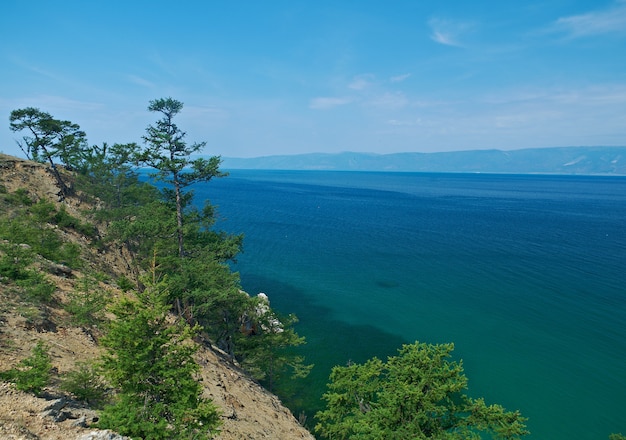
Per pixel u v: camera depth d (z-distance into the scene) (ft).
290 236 368.07
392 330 175.42
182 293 97.86
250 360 122.42
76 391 53.21
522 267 270.46
